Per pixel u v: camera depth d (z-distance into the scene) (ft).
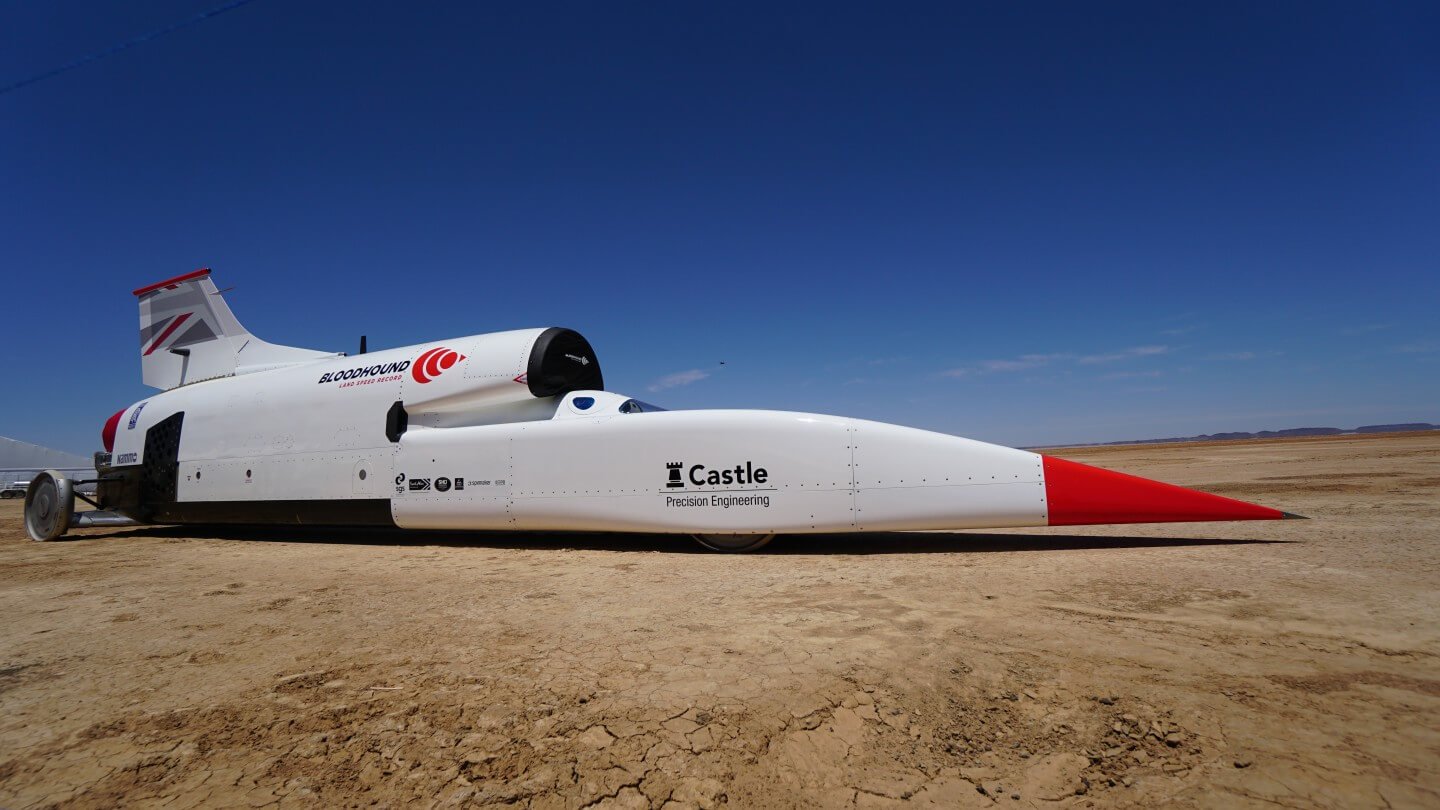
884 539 22.45
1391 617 11.48
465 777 7.27
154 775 7.52
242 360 34.35
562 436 22.89
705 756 7.51
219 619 14.03
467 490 23.98
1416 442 126.82
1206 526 22.99
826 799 6.75
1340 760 6.97
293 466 27.25
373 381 26.89
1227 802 6.38
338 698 9.43
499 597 15.31
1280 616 11.68
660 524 21.36
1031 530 23.73
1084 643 10.52
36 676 10.73
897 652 10.34
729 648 10.82
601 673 9.94
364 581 17.90
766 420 20.79
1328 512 25.85
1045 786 6.82
